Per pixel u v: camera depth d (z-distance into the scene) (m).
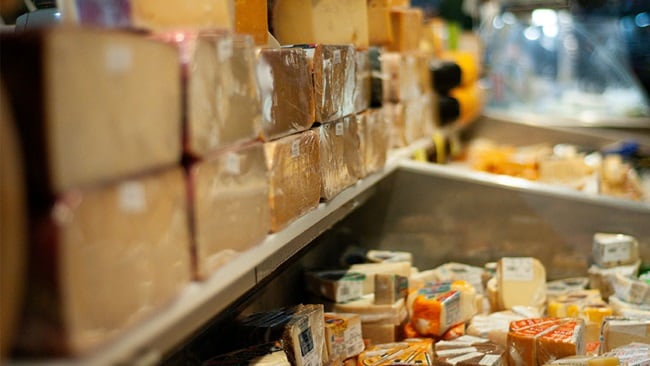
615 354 2.17
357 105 2.29
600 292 2.83
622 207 2.89
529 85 5.76
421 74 3.43
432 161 3.72
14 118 0.90
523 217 2.99
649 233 2.88
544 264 2.99
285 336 1.97
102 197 0.98
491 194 3.00
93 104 0.97
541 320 2.37
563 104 5.71
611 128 5.14
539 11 5.81
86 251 0.94
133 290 1.05
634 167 4.55
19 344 0.92
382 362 2.14
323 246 2.94
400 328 2.55
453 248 3.07
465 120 4.39
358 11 2.48
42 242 0.89
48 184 0.90
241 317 2.16
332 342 2.20
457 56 4.30
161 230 1.13
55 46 0.90
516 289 2.75
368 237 3.14
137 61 1.06
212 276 1.29
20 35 0.89
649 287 2.56
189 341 1.79
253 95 1.48
